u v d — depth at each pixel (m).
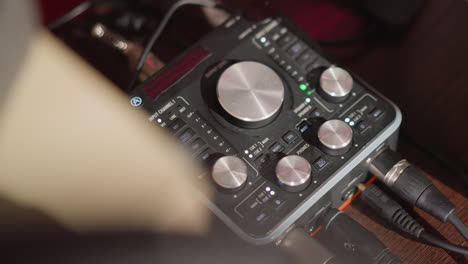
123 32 0.86
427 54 0.80
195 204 0.67
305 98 0.70
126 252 0.69
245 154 0.67
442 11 0.79
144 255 0.69
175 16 0.85
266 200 0.64
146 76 0.80
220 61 0.72
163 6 0.87
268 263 0.65
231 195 0.65
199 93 0.70
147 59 0.81
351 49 0.86
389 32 0.84
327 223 0.67
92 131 0.74
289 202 0.64
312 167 0.65
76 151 0.75
